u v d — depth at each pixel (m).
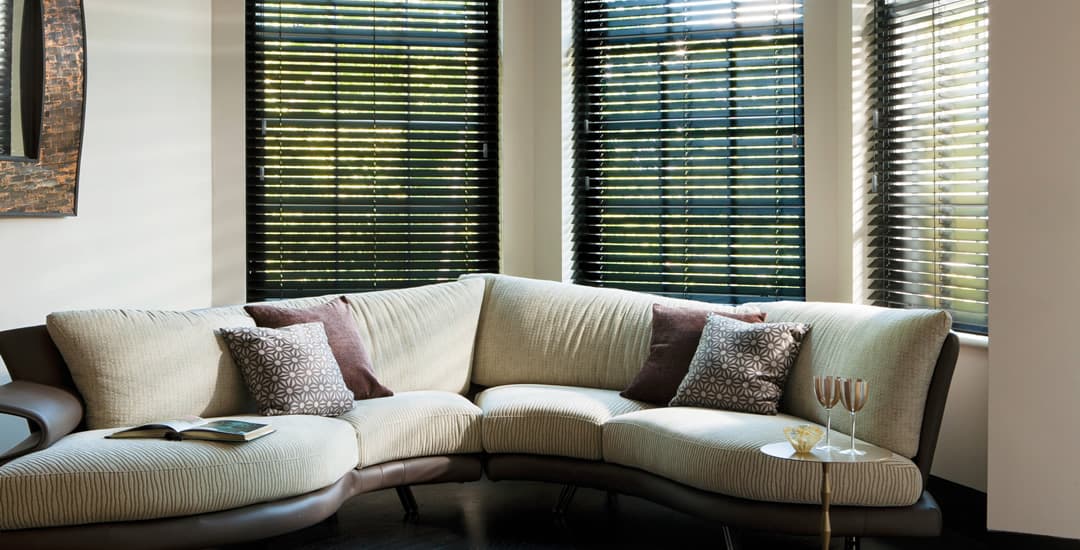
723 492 3.04
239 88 4.64
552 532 3.55
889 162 4.17
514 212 4.93
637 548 3.37
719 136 4.63
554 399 3.72
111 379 3.30
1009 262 3.19
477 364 4.29
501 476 3.65
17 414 2.88
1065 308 3.11
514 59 4.87
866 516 2.91
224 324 3.68
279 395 3.49
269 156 4.79
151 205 4.21
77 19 3.71
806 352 3.64
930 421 3.04
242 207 4.68
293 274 4.84
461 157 4.94
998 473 3.24
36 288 3.58
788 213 4.51
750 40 4.55
